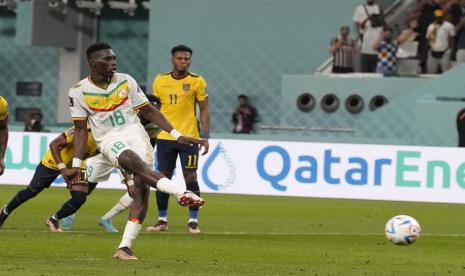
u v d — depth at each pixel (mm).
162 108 36750
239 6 73250
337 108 67375
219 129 73500
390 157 51625
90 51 26609
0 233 32531
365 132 65500
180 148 36562
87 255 26953
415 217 45438
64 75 76625
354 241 33531
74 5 75562
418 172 51500
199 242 31656
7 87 79938
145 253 28094
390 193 51688
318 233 36500
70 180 27484
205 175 53062
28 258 26062
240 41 73312
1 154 34250
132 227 25953
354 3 71812
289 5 72750
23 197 34562
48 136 54031
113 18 78688
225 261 26719
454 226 41656
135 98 27031
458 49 68625
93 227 37000
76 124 27219
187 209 46750
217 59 73625
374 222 42344
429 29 68312
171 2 73938
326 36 72312
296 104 68125
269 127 67062
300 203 51406
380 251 30500
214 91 73688
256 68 73188
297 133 67562
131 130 26844
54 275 22672
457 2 68438
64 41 75312
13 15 79562
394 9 72438
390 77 66562
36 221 38500
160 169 37000
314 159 52156
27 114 79750
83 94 26812
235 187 52844
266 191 52562
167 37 74125
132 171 25578
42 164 34281
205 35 73688
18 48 79625
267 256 28328
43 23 74000
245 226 39250
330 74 68062
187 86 36406
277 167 52469
